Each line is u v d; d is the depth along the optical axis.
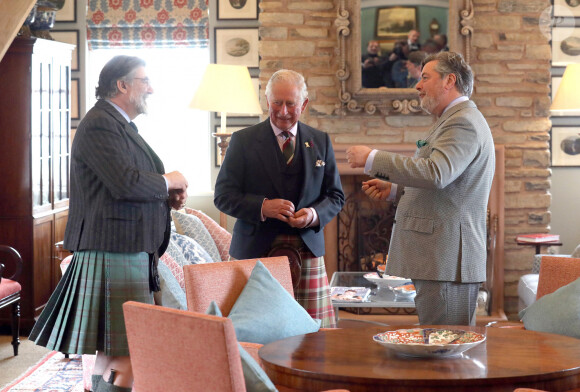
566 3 6.21
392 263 3.23
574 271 3.33
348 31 6.21
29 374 4.76
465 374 2.21
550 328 3.13
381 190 3.48
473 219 3.14
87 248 2.90
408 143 6.38
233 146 3.60
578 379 2.29
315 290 3.59
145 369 2.10
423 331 2.63
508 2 6.30
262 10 6.40
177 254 4.32
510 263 6.46
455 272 3.11
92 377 3.07
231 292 3.14
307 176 3.56
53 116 6.24
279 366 2.35
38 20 6.04
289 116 3.52
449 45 6.26
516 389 2.03
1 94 5.77
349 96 6.27
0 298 5.03
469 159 3.05
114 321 2.89
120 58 3.06
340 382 2.22
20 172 5.81
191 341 1.94
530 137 6.39
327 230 6.56
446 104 3.22
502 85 6.36
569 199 7.00
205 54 7.31
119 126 2.97
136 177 2.88
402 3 6.28
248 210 3.43
